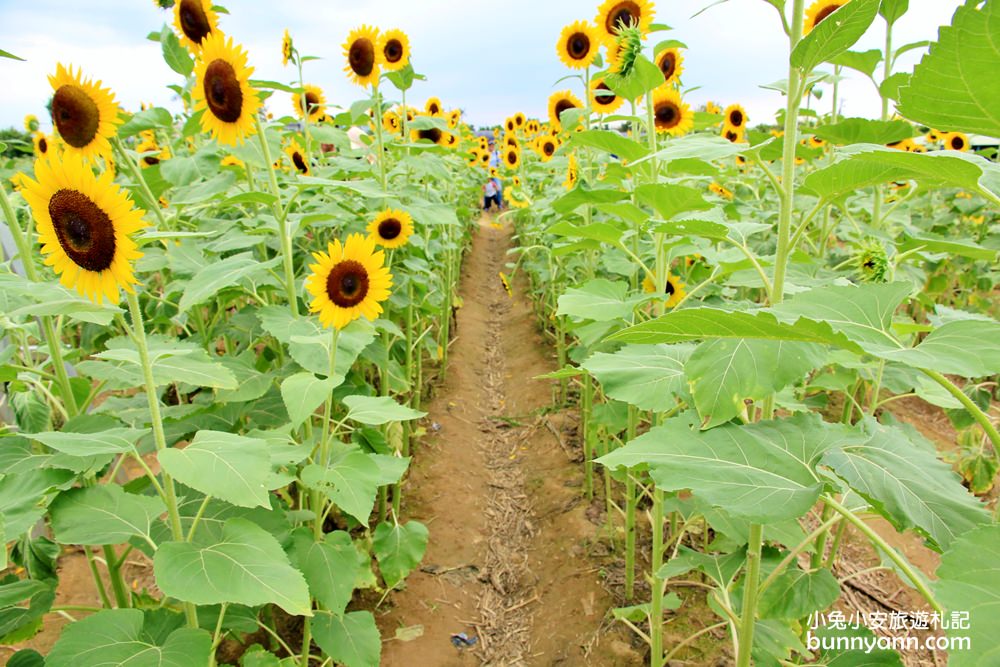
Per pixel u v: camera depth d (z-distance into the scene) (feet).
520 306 31.48
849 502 7.84
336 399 11.55
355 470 7.80
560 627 11.67
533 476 16.63
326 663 9.48
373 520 14.40
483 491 16.38
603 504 14.57
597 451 14.65
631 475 11.09
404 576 11.09
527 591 12.95
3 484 5.85
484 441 19.08
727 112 19.19
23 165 19.71
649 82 8.93
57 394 8.67
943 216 24.22
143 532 6.10
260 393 8.96
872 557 12.40
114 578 7.92
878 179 4.97
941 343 3.81
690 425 5.35
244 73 8.63
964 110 3.33
